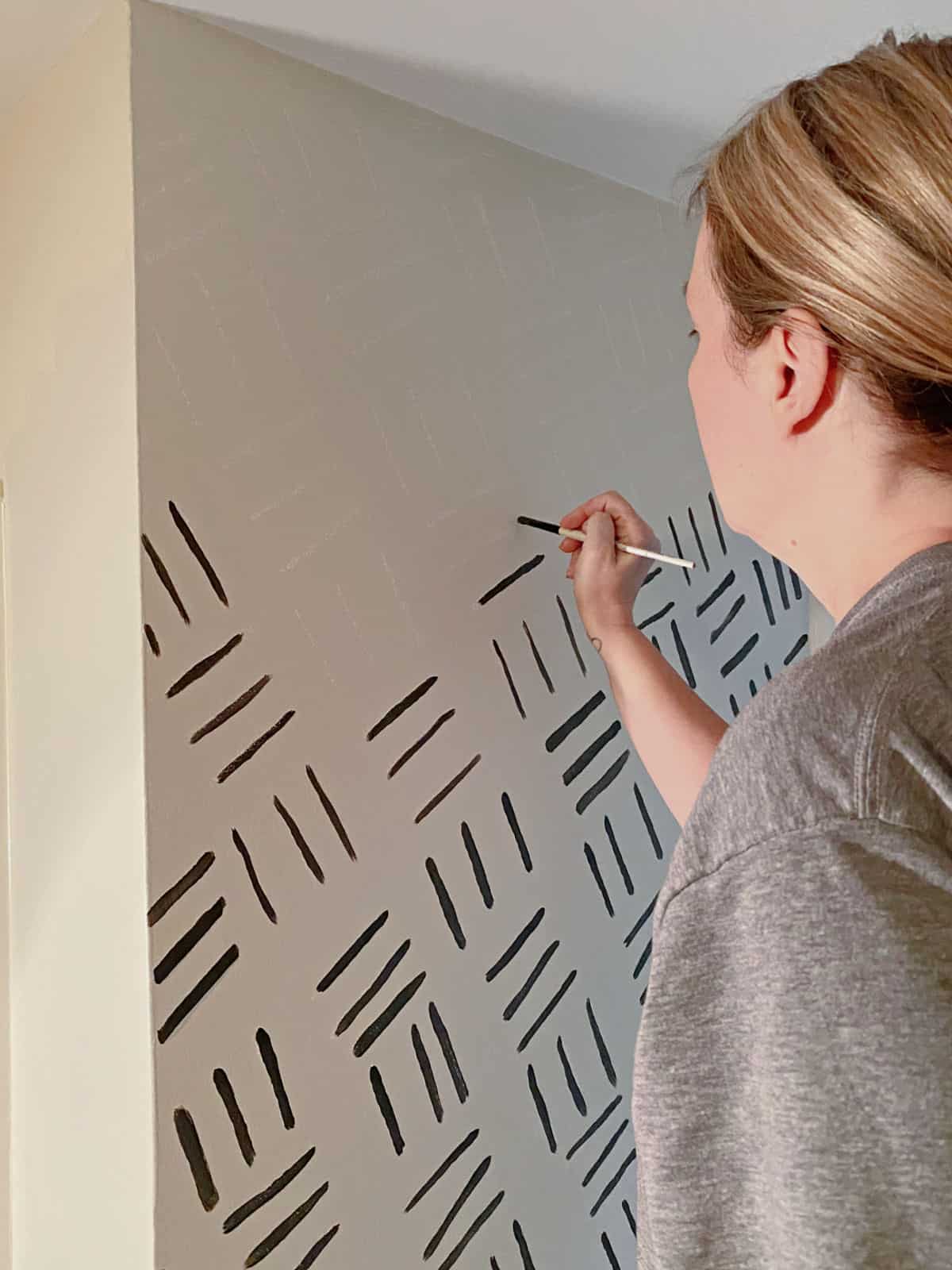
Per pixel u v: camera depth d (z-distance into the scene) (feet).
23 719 3.25
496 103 3.58
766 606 4.57
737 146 2.15
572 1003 3.58
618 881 3.77
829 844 1.64
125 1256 2.68
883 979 1.57
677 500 4.22
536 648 3.63
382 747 3.18
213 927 2.78
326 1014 2.96
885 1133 1.55
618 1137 3.67
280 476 3.06
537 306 3.82
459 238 3.61
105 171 2.98
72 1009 2.94
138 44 2.93
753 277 2.07
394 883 3.16
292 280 3.15
